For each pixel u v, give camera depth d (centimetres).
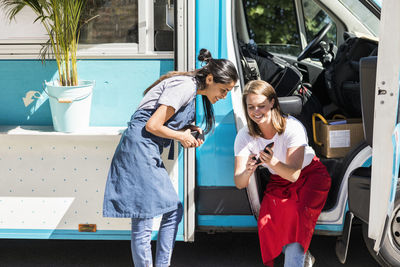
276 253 253
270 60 344
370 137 251
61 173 284
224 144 282
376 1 295
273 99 256
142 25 279
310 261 267
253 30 784
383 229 238
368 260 312
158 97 247
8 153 282
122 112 288
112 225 288
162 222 267
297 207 252
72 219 288
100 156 282
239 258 317
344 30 354
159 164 251
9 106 289
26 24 280
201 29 276
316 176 264
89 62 284
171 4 278
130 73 284
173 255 321
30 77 286
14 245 346
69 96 269
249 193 277
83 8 279
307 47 356
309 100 333
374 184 238
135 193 244
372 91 245
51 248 340
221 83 246
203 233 361
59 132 273
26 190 286
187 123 256
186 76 249
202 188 286
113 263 314
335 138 302
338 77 328
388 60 227
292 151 255
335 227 284
